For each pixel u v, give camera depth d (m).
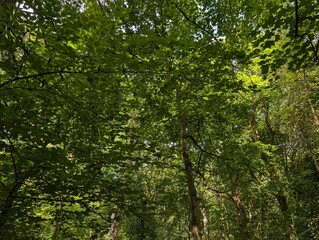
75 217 6.78
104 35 5.28
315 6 4.99
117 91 6.39
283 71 10.05
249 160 11.23
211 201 18.77
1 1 5.37
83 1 6.61
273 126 14.20
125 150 6.27
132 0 7.92
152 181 14.00
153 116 8.42
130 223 14.83
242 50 7.21
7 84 5.05
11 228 5.48
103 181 5.91
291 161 14.80
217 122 10.59
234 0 8.73
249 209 15.96
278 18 5.23
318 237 12.71
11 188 5.60
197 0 9.12
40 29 5.01
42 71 5.07
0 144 5.09
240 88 7.85
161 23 8.09
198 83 7.54
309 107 11.37
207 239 18.27
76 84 5.54
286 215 13.22
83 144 6.28
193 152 11.91
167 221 18.42
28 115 5.44
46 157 4.95
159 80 7.16
